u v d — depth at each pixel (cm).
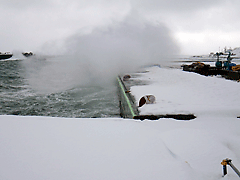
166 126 542
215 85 1144
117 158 302
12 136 383
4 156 301
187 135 439
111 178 250
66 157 302
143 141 369
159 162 291
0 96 1619
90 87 1847
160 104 751
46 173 258
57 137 383
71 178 249
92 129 436
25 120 495
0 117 516
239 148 407
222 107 675
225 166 291
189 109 668
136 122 510
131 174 260
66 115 1167
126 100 874
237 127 540
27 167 271
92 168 272
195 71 1833
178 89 1063
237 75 1420
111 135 399
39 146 340
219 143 400
